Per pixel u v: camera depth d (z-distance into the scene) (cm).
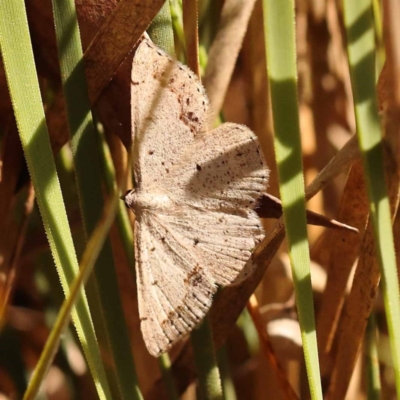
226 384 18
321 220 16
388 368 19
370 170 15
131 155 15
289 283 19
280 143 15
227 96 20
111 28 16
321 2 20
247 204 17
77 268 16
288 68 15
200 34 18
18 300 21
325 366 18
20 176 17
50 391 20
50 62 17
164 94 16
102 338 17
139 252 16
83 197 16
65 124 17
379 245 15
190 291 16
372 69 15
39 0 16
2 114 17
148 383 19
